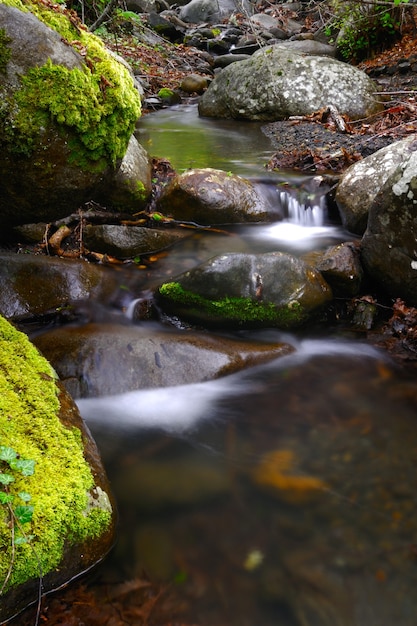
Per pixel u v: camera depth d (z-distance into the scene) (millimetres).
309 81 9109
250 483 2611
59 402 2465
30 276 3920
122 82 3090
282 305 3898
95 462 2354
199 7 19188
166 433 2967
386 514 2439
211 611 1980
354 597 2057
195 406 3199
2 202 3135
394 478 2652
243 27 17203
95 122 2973
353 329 4074
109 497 2279
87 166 3098
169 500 2490
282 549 2252
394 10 12234
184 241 5035
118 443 2865
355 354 3809
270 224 5551
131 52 13211
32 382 2447
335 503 2498
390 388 3418
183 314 4016
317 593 2068
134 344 3412
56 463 2158
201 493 2541
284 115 9180
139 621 1924
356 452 2838
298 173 6410
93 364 3289
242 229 5367
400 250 3906
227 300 3922
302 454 2824
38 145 2879
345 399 3307
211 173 5496
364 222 4980
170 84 12297
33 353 2627
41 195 3096
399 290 4062
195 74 12742
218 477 2645
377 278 4191
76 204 3316
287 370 3604
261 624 1942
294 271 3973
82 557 2049
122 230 4742
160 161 6062
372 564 2189
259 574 2135
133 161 5324
